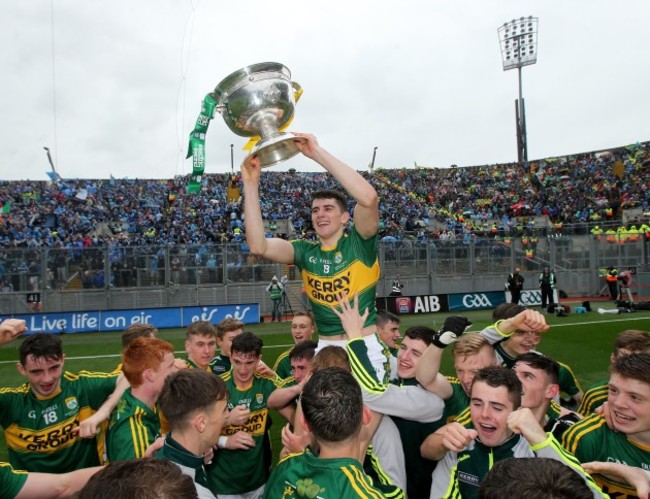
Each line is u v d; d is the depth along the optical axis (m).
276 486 2.23
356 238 3.51
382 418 3.07
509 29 50.28
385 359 3.20
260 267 21.73
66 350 14.10
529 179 45.34
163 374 3.24
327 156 3.29
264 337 15.73
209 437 2.48
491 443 2.73
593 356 11.15
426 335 3.51
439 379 3.15
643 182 37.41
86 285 20.14
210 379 2.52
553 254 24.59
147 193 42.12
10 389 3.81
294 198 41.88
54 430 3.76
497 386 2.71
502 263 23.95
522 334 4.14
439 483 3.05
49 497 2.57
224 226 34.69
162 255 20.89
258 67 3.50
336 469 2.06
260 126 3.49
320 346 3.56
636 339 3.71
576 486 1.52
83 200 38.59
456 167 51.38
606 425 3.01
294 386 3.91
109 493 1.40
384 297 20.61
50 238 30.80
